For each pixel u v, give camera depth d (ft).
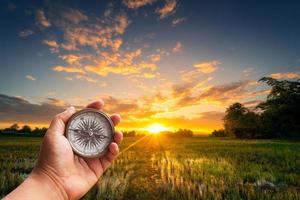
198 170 48.24
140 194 32.09
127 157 74.79
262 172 45.96
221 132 476.95
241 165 56.18
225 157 73.97
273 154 83.56
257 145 140.77
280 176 43.21
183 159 67.41
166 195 31.01
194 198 29.07
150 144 163.32
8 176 36.73
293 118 254.88
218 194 29.86
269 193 32.48
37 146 128.16
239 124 326.24
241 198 30.25
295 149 106.83
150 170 49.88
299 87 253.85
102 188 30.71
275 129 282.36
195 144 159.02
